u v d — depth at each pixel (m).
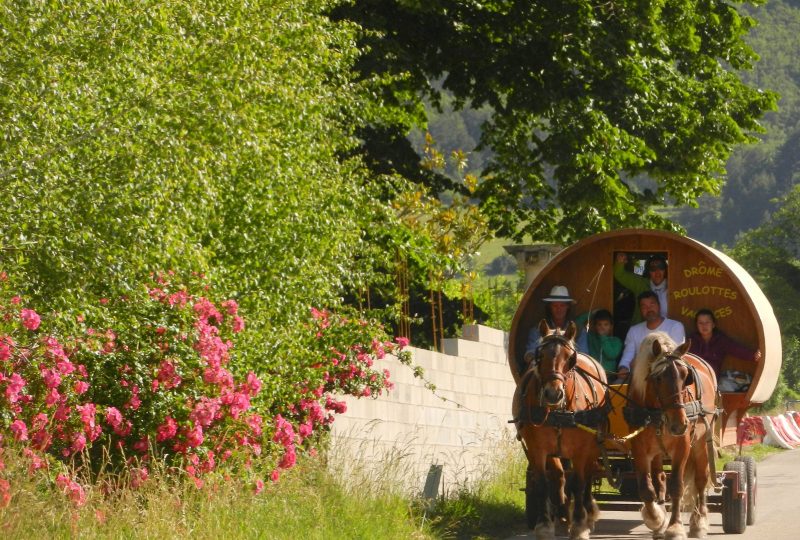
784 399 105.00
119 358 14.27
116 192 12.41
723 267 21.17
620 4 34.59
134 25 13.01
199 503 14.52
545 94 35.34
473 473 27.94
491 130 38.09
